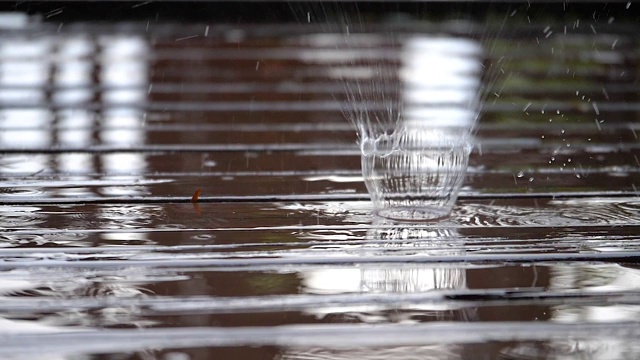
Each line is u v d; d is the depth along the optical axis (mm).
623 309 724
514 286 737
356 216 797
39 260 752
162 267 748
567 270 748
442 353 702
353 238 773
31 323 714
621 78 1041
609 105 979
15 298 727
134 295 729
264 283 737
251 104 988
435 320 717
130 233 777
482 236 776
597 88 1016
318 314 720
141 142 907
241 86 1031
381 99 994
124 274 743
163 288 733
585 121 947
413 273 745
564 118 953
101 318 717
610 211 805
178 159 878
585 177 852
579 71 1058
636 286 737
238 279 740
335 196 823
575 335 710
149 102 989
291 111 972
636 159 879
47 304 724
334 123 947
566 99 992
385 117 955
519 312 722
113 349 703
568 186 839
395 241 771
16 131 923
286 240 771
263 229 782
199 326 713
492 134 922
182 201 816
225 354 701
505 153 889
